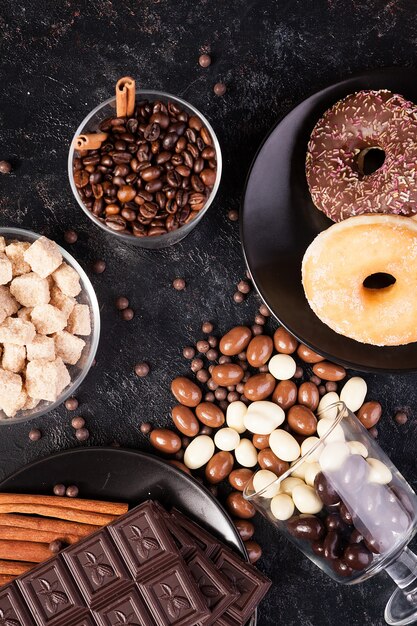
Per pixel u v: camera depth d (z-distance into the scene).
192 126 0.61
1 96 0.66
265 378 0.65
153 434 0.65
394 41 0.65
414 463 0.66
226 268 0.66
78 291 0.62
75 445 0.66
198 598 0.58
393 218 0.61
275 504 0.57
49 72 0.65
